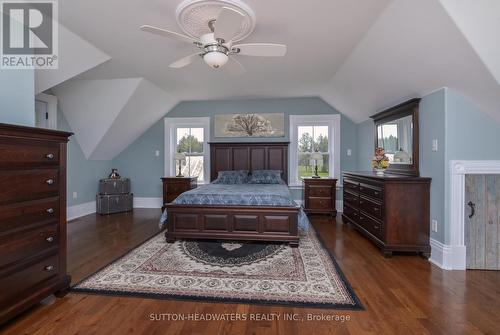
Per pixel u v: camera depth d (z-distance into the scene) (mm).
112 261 2648
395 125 3484
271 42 2732
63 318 1710
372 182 3150
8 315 1561
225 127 5434
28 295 1691
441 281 2242
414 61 2471
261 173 4840
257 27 2414
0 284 1529
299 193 5293
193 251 2949
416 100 2939
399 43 2377
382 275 2354
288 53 3025
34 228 1735
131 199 5328
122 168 5641
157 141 5602
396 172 3410
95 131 4516
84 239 3383
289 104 5297
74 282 2199
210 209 3221
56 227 1914
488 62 1954
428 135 2801
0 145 1514
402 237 2795
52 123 4078
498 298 1967
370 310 1807
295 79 4031
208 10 2023
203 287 2125
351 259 2732
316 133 5309
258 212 3170
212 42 2020
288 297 1974
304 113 5266
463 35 1870
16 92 2088
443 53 2150
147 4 2070
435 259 2652
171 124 5574
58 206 1934
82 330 1596
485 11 1739
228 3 1955
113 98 4152
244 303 1896
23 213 1658
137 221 4348
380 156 3465
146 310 1807
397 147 3422
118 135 4934
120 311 1792
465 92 2410
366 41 2654
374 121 4141
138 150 5621
